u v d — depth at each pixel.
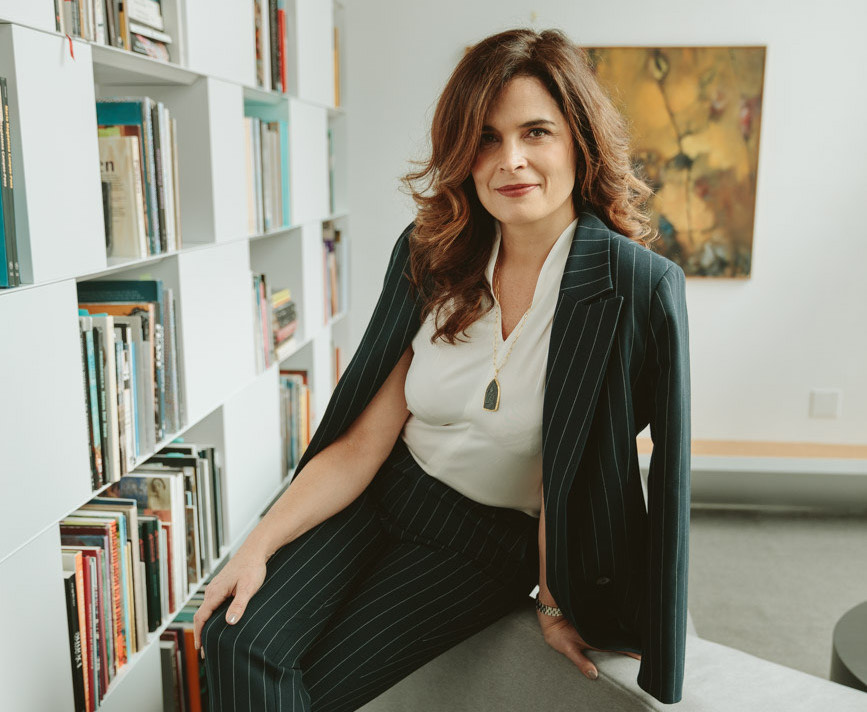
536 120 1.17
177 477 2.01
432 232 1.31
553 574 1.24
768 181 3.72
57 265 1.49
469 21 3.72
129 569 1.79
